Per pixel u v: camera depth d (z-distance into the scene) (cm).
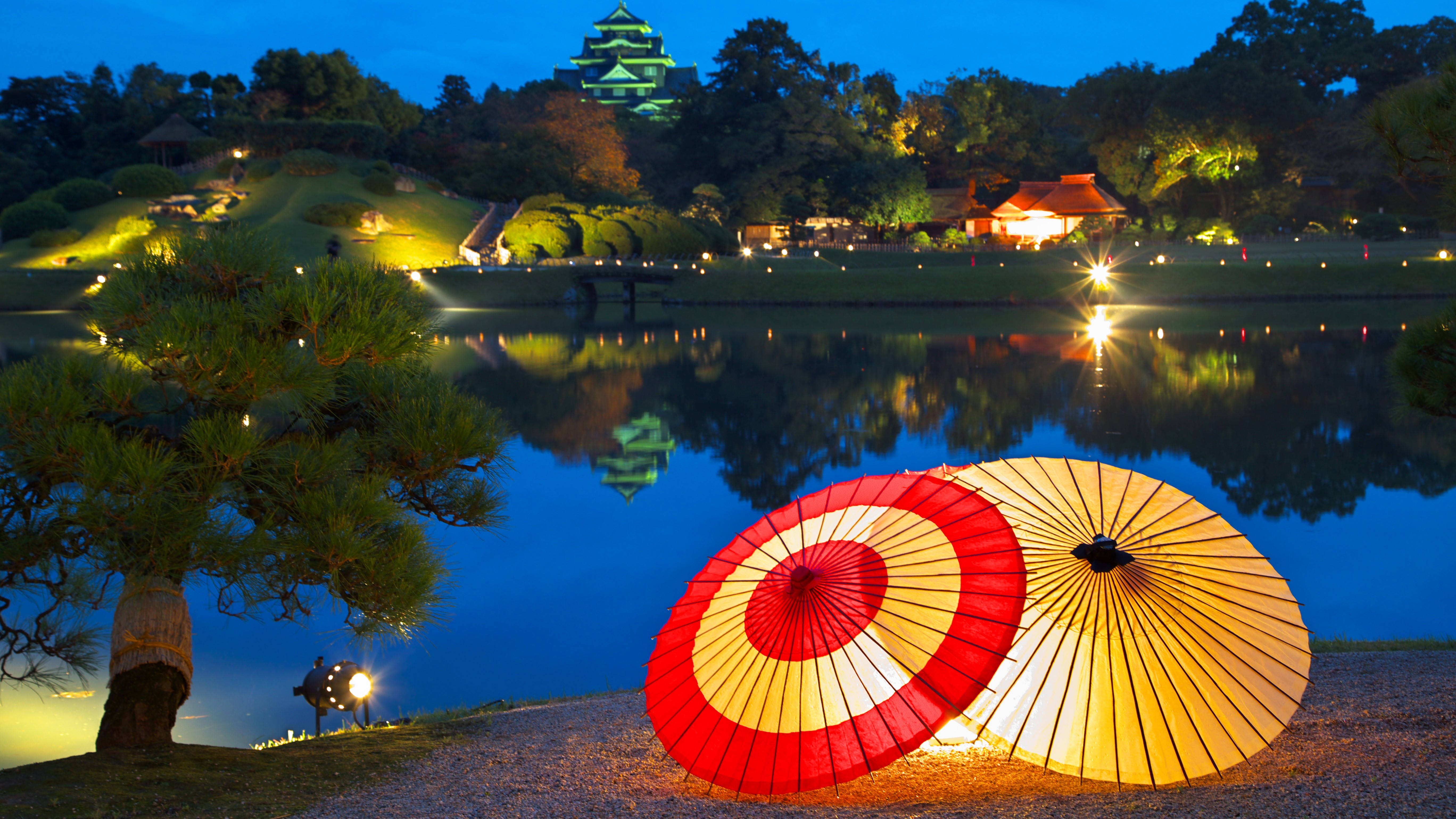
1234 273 6475
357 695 766
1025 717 480
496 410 707
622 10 19212
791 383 3538
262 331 612
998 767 547
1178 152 8394
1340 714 620
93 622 1070
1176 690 473
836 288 6919
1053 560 509
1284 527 1638
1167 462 2170
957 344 4566
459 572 1480
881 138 10431
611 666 1116
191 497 587
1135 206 9662
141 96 10669
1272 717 471
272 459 625
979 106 10262
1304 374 3353
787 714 479
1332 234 8094
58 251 7575
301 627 1227
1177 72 9494
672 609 562
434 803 541
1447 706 616
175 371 582
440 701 1016
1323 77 10006
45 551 596
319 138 9506
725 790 538
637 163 11238
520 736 691
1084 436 2502
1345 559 1453
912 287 6806
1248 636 487
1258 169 8525
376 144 9800
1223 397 2980
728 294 7150
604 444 2542
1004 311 6175
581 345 4828
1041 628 493
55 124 10612
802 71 10312
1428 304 5856
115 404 589
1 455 573
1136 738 468
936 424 2736
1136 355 3984
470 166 10212
